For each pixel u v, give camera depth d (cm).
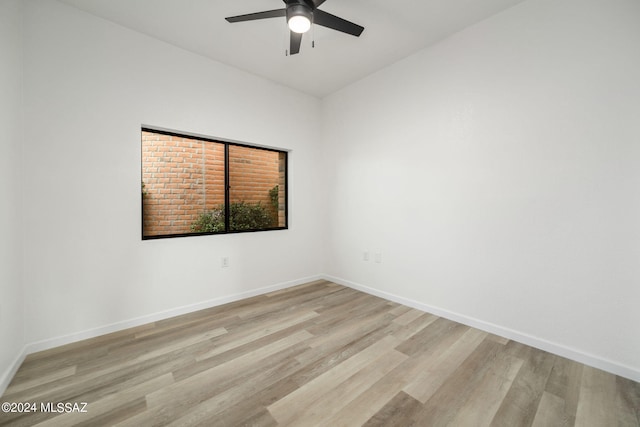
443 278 251
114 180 221
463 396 146
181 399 144
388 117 295
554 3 186
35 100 188
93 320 212
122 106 224
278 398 145
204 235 273
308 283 365
